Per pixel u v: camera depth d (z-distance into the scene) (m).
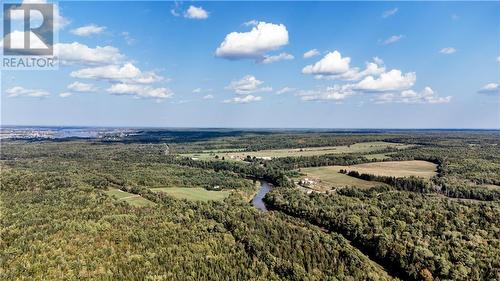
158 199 162.38
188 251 111.62
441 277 101.00
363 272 105.38
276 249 114.94
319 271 105.44
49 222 122.56
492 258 102.75
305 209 159.88
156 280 96.75
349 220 138.25
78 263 98.69
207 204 159.62
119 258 104.69
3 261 96.12
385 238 119.62
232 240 122.19
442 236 118.31
